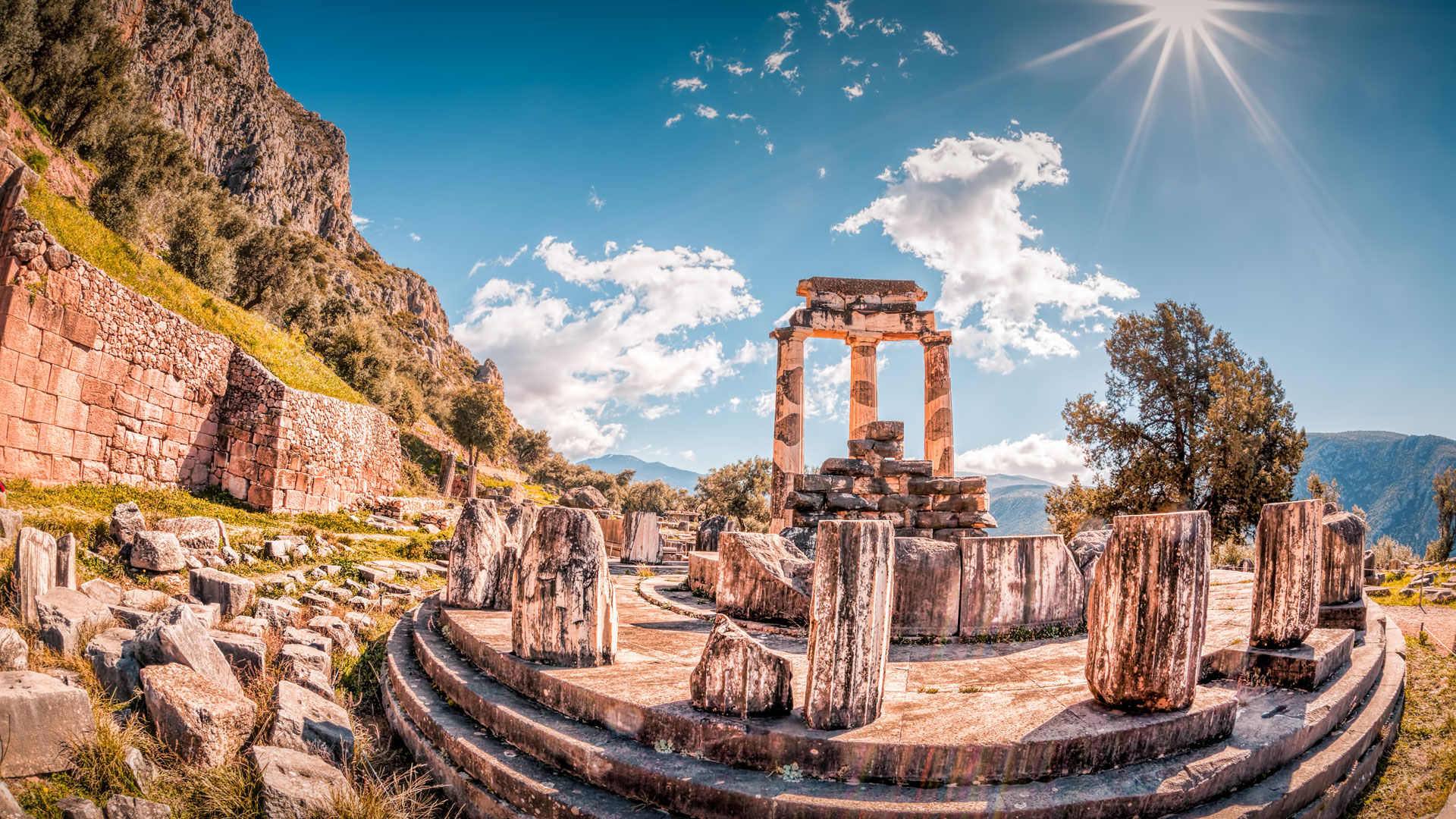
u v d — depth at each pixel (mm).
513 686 5680
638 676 5297
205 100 120438
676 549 20953
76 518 10023
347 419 20656
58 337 12820
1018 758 3980
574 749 4562
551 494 62781
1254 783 4324
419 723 5891
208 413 16875
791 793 3867
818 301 17734
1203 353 27312
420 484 37719
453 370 149375
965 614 6961
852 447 12211
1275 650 5848
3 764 3967
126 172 27297
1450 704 6129
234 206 41000
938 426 17703
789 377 17406
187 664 5430
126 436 14500
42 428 12531
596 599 5594
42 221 13719
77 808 3799
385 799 4668
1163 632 4336
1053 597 7344
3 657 5023
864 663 4285
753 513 46438
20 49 27906
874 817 3652
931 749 3955
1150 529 4379
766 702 4473
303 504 17859
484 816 4672
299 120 171750
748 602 7625
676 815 4074
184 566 9625
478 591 8102
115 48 33094
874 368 18281
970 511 11172
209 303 19766
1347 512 7621
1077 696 4809
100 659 5492
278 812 4301
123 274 16281
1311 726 4816
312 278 51094
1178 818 3889
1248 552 22281
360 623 9250
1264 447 25125
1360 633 7086
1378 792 4945
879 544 4379
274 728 5066
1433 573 15570
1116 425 27797
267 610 8266
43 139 24125
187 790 4434
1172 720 4332
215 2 132375
